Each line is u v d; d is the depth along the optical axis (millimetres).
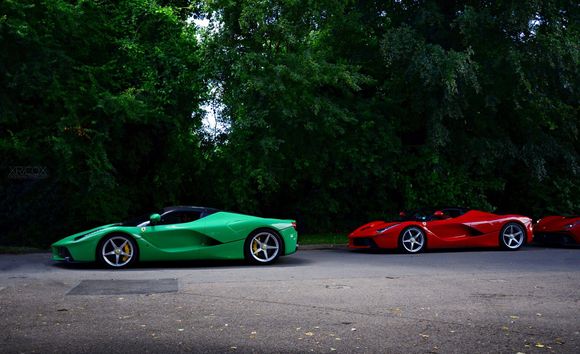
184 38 16109
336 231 18344
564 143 18375
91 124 13727
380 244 12242
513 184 19625
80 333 4668
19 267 9633
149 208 17125
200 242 9844
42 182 15320
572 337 4598
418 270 9055
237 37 14938
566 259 10844
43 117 13570
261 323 5066
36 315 5383
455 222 12711
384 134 16281
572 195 18812
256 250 10086
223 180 15992
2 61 12547
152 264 10148
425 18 15859
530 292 6793
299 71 14234
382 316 5379
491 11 16219
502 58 15430
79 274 8570
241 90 14461
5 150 13461
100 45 15195
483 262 10312
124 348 4219
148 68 15047
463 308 5777
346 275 8406
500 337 4594
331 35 17578
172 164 16406
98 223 15445
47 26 13547
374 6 17844
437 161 16141
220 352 4121
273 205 18359
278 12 14594
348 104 16672
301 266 9758
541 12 15641
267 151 14039
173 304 5965
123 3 15508
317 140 15922
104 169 13562
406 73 15539
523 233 13156
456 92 15125
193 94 16062
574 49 15023
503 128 18203
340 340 4477
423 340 4484
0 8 12297
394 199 18406
